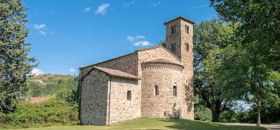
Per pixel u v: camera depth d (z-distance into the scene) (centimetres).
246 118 5994
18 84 4075
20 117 3641
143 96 3994
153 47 4284
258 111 3691
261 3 1991
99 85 3841
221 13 2264
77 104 4328
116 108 3709
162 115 3884
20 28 4144
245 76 3634
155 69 4000
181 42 4781
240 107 5678
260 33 2047
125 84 3862
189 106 4644
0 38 4022
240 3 2116
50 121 3828
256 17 2041
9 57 4019
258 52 2289
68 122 3981
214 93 5338
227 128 3203
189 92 4716
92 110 3878
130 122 3606
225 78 3756
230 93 3712
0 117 3562
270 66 2352
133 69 4103
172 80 4028
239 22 2212
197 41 5638
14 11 4225
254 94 3706
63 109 4069
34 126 3656
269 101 3731
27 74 4162
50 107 4244
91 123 3853
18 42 4078
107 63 4572
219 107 5559
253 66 3506
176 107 4003
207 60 5088
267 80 3612
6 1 4225
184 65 4741
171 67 4059
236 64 3634
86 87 4075
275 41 2089
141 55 4112
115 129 2931
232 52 3728
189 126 3175
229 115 6444
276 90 3728
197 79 5406
